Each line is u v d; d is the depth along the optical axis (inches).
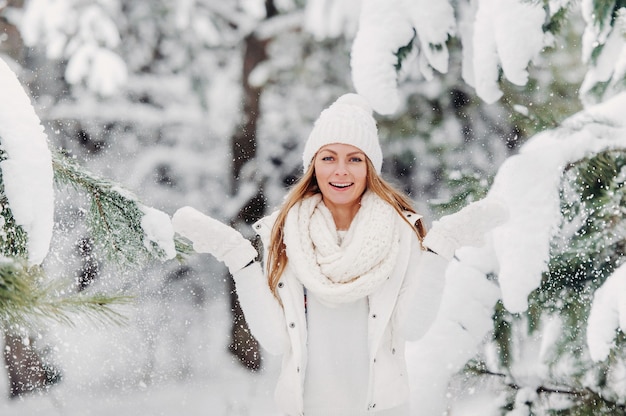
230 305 320.5
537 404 123.2
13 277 67.0
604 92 133.3
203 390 277.9
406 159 278.1
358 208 97.3
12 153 76.7
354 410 90.2
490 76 137.0
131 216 102.0
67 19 294.2
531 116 145.0
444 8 155.9
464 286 131.6
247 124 351.6
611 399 117.3
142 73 350.9
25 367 236.5
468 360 129.2
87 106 332.8
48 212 77.5
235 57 356.2
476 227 87.9
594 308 112.0
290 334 90.5
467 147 269.0
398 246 92.0
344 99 100.3
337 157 94.4
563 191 122.6
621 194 120.1
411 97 274.1
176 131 350.3
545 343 127.3
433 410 127.5
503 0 133.9
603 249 125.7
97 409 237.6
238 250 88.6
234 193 350.3
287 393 90.6
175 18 339.0
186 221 87.7
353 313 91.8
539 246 117.6
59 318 70.8
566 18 132.0
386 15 154.6
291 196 96.4
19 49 323.0
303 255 90.8
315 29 293.0
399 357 92.8
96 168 337.7
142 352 274.4
